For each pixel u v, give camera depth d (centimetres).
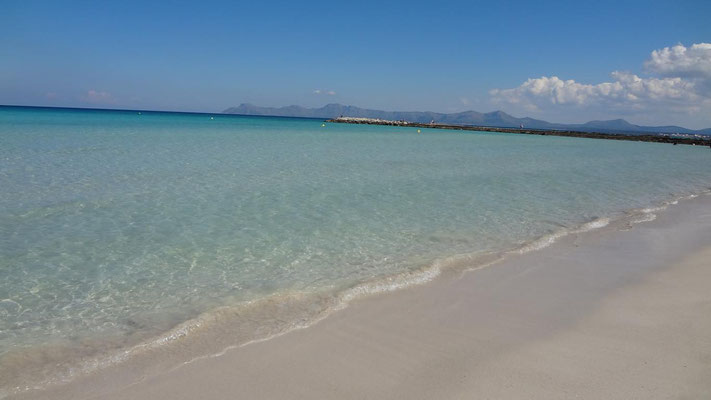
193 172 1769
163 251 870
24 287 688
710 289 706
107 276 741
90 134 3419
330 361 495
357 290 704
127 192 1350
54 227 984
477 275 779
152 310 627
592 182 1950
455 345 532
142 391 437
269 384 449
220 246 909
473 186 1717
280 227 1059
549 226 1133
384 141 4300
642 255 902
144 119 7388
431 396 428
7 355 502
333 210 1244
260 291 698
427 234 1034
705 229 1125
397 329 576
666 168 2717
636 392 426
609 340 539
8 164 1739
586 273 791
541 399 418
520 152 3641
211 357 503
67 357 501
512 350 518
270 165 2084
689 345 520
